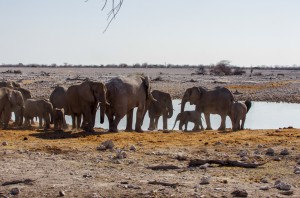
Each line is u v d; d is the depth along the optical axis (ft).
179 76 366.63
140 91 79.46
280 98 189.88
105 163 48.80
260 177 43.04
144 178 42.09
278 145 59.31
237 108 82.28
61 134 70.74
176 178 42.11
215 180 41.19
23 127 82.53
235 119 82.48
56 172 44.32
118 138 66.13
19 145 59.16
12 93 81.71
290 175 43.78
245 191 36.22
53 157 51.62
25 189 38.42
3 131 73.26
